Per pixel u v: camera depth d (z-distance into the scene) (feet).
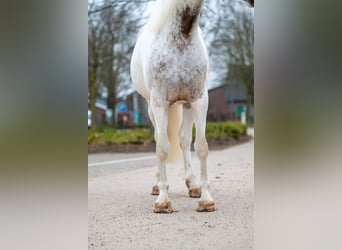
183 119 18.56
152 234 13.33
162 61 14.96
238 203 17.16
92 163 33.37
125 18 45.11
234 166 29.07
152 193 19.93
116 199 18.95
